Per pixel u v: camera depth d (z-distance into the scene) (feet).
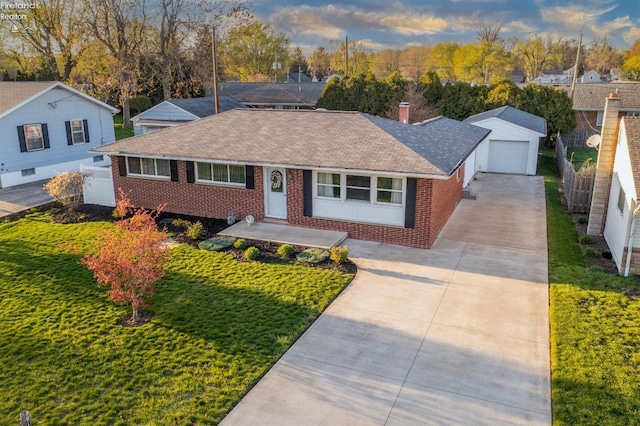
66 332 34.68
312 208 55.67
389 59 308.60
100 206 67.41
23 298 40.06
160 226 58.49
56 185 65.00
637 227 42.55
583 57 355.97
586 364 30.09
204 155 58.23
